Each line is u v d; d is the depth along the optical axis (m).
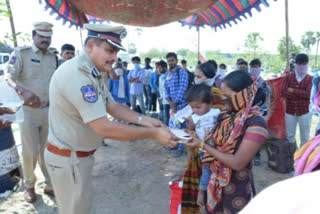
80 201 2.16
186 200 2.36
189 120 2.49
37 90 3.25
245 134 1.79
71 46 4.13
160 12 3.10
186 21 4.97
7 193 2.34
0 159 2.25
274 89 4.92
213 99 2.41
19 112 2.32
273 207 0.48
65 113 2.00
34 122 3.25
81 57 1.95
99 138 2.17
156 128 1.90
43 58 3.29
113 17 3.28
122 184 3.97
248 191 1.91
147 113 9.25
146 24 3.52
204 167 2.19
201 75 3.40
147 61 10.29
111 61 1.99
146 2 2.90
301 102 4.45
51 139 2.11
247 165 1.92
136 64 8.60
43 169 3.51
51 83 2.01
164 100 6.19
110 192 3.74
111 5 3.00
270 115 4.76
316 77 1.89
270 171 4.41
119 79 6.92
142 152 5.29
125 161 4.82
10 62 3.07
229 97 1.92
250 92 1.76
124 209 3.34
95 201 3.51
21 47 3.16
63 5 3.74
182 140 1.87
